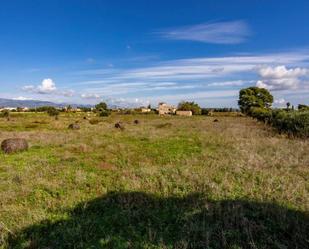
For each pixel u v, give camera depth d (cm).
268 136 2444
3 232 663
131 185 986
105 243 613
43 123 5269
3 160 1575
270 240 598
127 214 753
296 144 1816
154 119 6875
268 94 9094
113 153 1727
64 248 607
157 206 811
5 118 7269
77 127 3797
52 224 712
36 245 614
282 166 1226
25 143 1897
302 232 621
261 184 962
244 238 618
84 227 689
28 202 872
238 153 1545
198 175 1091
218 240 609
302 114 2316
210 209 747
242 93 9212
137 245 599
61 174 1187
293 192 859
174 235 645
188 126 4081
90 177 1131
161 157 1562
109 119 6775
